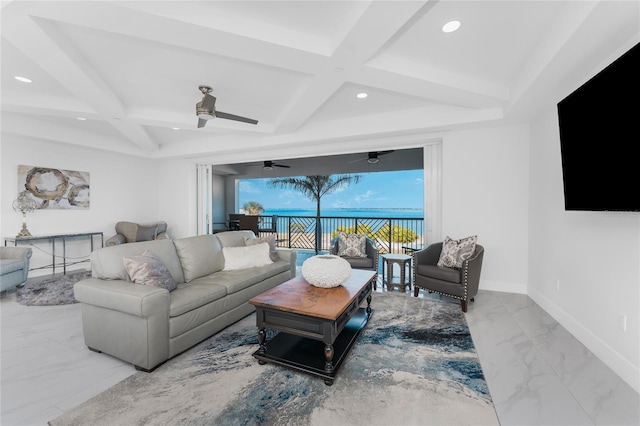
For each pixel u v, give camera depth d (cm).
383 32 190
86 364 209
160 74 282
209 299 244
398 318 292
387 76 255
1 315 297
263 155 557
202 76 286
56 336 252
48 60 230
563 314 272
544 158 317
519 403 167
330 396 173
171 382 187
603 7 155
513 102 298
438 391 177
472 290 317
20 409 163
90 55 245
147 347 196
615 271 202
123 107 353
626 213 192
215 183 1016
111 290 206
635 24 168
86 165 526
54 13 173
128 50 238
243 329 268
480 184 385
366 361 211
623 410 161
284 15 193
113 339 210
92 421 154
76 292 222
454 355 220
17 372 199
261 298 216
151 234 551
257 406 164
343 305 202
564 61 209
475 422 152
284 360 203
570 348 231
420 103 369
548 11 191
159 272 234
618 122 175
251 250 349
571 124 220
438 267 342
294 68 241
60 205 489
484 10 189
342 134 433
